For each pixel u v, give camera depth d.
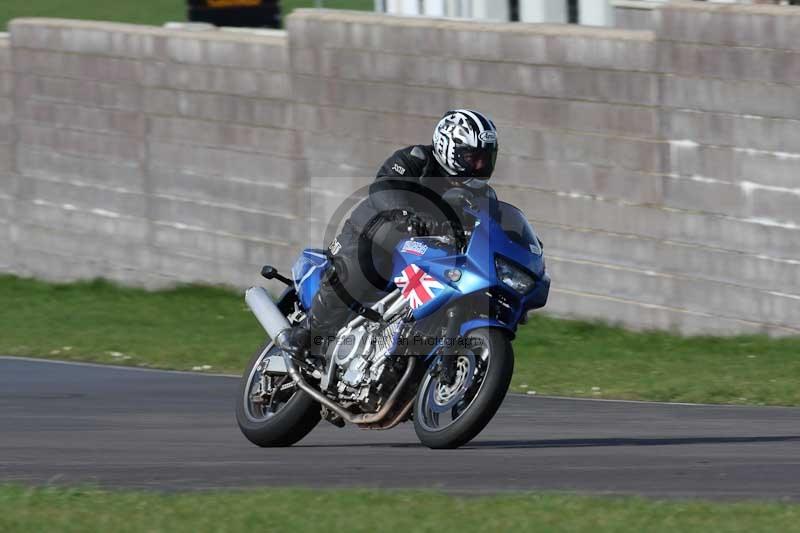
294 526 18.94
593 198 51.22
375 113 56.59
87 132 67.50
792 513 19.56
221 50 61.81
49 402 36.94
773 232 46.25
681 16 47.75
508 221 26.17
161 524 19.17
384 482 23.41
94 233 67.88
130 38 65.00
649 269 50.00
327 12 58.38
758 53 45.81
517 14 68.62
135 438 30.23
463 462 25.47
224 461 26.52
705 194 48.03
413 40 55.03
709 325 48.50
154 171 65.06
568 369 44.28
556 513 19.62
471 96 53.75
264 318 29.33
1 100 70.94
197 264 64.06
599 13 66.62
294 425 28.61
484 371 25.64
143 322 57.53
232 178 62.19
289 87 59.50
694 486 22.78
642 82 49.16
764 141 46.09
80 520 19.48
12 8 133.50
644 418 33.81
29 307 62.72
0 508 20.47
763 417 33.78
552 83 51.62
